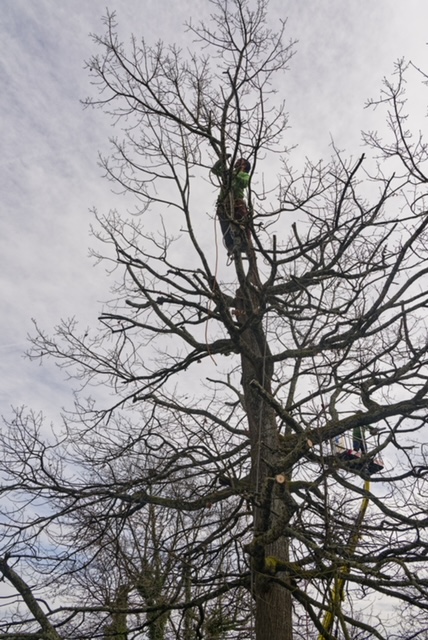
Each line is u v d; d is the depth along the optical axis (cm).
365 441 951
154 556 931
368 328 938
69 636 901
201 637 910
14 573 855
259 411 942
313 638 945
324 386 917
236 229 948
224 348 1050
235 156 869
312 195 936
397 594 811
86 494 964
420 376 870
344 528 818
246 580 891
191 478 1041
